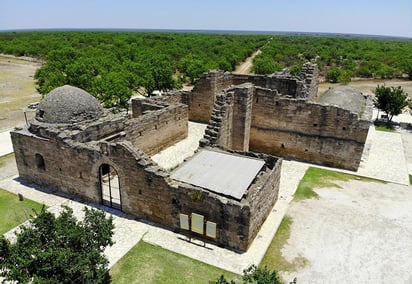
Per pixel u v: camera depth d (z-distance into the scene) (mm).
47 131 26844
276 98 35031
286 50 145125
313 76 43281
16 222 24031
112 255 20641
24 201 26797
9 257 14172
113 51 108062
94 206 26094
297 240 22391
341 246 21875
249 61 135625
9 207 25938
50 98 30578
